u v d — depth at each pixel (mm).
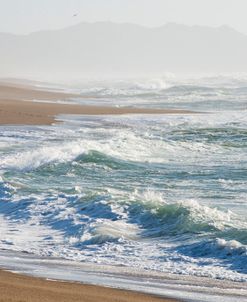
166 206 28656
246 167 42281
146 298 17500
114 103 102125
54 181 38375
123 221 28234
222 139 54719
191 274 21375
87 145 47562
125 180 38594
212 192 34594
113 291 18172
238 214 28953
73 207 30688
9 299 15227
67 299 16016
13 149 50094
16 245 25562
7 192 34562
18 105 88125
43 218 29656
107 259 23422
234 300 17984
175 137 55875
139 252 24266
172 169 42094
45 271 20938
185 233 26109
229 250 23359
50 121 69688
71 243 25812
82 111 82062
